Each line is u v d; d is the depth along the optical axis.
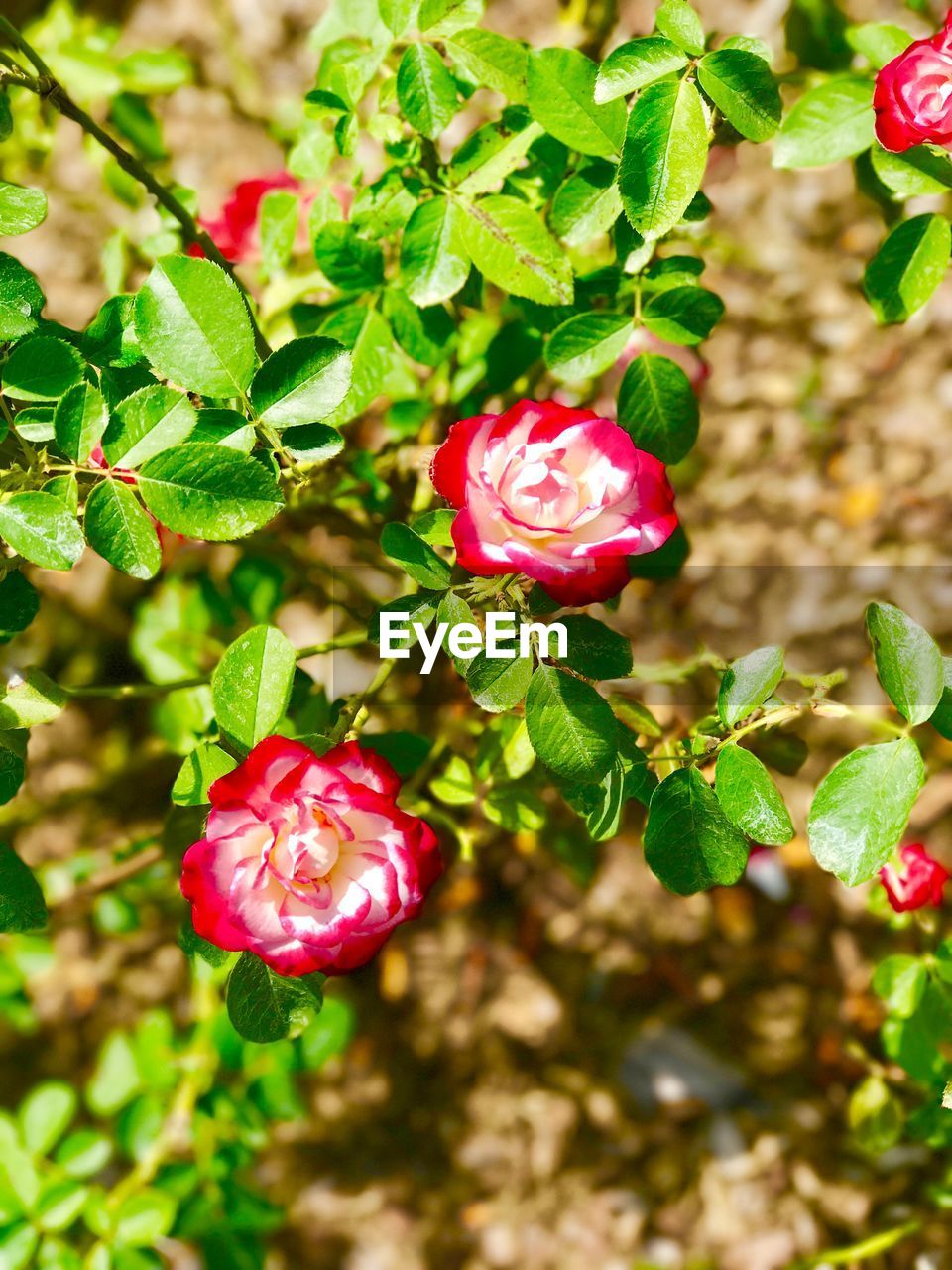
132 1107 0.77
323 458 0.54
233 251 0.76
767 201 1.25
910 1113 0.79
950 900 1.00
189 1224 0.75
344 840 0.51
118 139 0.80
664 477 0.53
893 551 1.21
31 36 0.83
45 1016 1.05
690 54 0.53
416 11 0.57
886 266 0.60
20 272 0.53
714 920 1.11
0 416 0.56
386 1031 1.09
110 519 0.51
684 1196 1.03
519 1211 1.03
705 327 0.59
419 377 0.78
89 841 1.02
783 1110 1.06
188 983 1.06
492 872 1.12
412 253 0.57
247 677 0.54
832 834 0.53
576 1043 1.09
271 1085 0.77
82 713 1.04
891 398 1.25
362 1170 1.05
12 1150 0.73
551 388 0.81
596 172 0.57
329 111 0.60
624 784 0.59
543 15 1.11
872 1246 0.84
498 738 0.67
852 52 0.70
